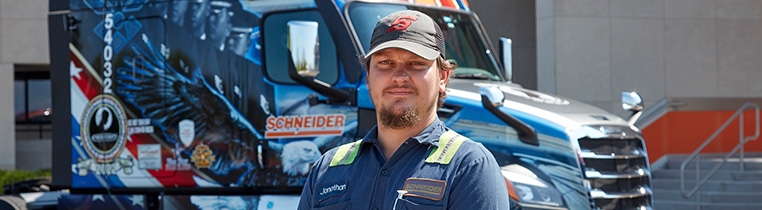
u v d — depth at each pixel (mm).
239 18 7398
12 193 9000
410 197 3254
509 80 8398
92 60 8031
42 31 16562
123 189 7922
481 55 7992
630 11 14234
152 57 7738
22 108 19125
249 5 7367
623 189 7129
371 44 3385
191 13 7582
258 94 7301
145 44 7773
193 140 7551
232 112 7395
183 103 7602
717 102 14195
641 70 14234
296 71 6578
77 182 8133
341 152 3543
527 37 16094
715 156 13969
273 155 7242
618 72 14148
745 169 12719
